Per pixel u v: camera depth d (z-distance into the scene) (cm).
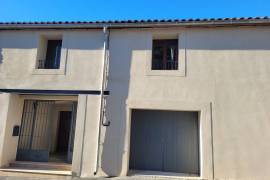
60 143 1052
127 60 729
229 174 631
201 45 712
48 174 671
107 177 650
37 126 827
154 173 688
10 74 760
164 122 745
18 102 777
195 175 679
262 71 679
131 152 735
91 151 677
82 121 699
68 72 742
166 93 695
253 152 636
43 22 753
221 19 688
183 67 704
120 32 752
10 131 741
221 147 646
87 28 759
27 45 776
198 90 686
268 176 618
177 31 729
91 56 746
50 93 734
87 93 720
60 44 825
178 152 720
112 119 694
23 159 776
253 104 662
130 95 704
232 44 704
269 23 685
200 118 675
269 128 644
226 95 675
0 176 671
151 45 733
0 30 796
